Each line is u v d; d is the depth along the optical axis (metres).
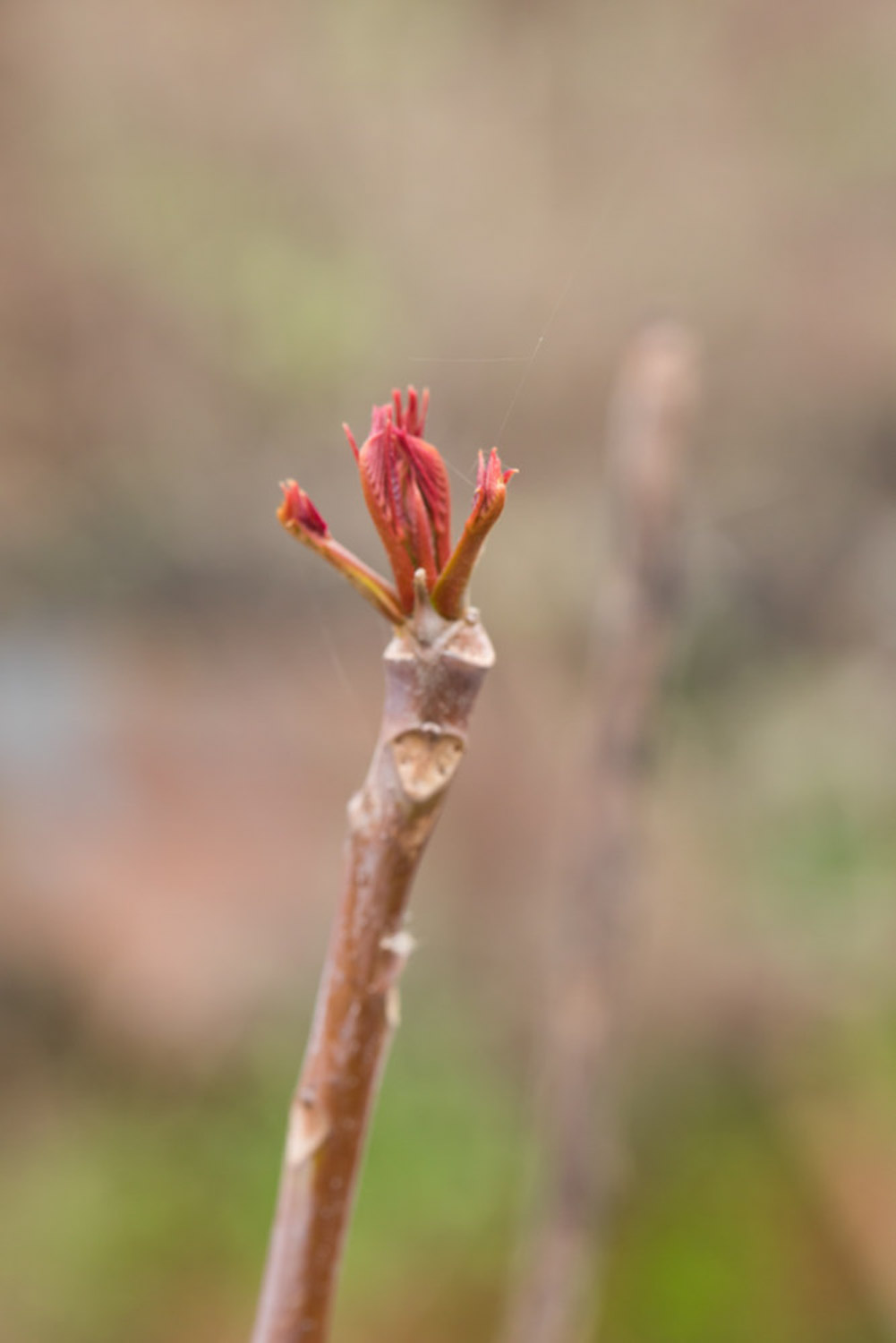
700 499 3.77
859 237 4.34
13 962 2.47
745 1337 1.95
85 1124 2.27
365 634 3.46
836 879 2.78
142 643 3.43
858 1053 2.34
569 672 3.26
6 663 3.28
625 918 0.82
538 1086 0.86
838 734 3.19
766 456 4.02
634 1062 2.30
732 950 2.53
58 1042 2.41
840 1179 2.10
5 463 3.76
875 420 4.05
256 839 2.88
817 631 3.62
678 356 0.83
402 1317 1.96
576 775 0.82
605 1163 0.84
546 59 4.94
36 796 2.92
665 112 4.79
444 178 4.66
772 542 3.71
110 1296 2.00
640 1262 2.03
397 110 4.77
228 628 3.47
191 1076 2.35
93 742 3.09
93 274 4.18
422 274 4.41
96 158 4.41
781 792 3.04
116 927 2.56
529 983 2.37
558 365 3.96
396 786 0.55
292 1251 0.57
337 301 4.25
